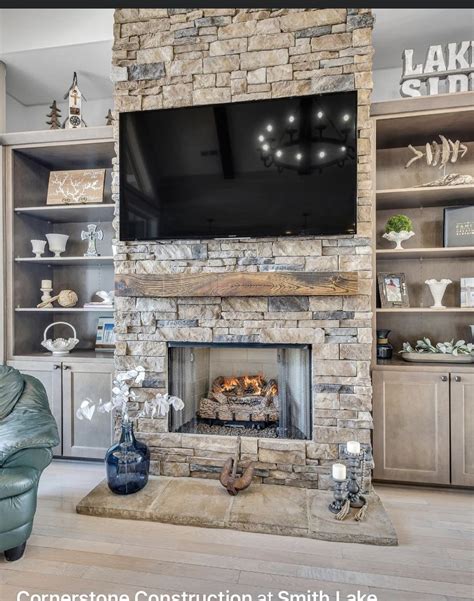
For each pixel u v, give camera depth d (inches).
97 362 101.8
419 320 104.6
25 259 109.0
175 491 83.9
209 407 96.7
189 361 96.9
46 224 124.1
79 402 102.7
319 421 85.7
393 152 105.7
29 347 115.0
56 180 112.3
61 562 63.7
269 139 85.3
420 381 88.2
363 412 84.0
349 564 63.2
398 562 63.7
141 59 92.4
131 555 65.5
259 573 61.2
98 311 114.3
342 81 83.9
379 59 108.0
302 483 86.1
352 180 82.4
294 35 85.9
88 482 92.7
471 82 89.7
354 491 76.7
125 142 91.7
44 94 126.7
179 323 91.4
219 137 87.3
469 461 86.4
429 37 99.2
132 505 78.0
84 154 111.4
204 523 73.3
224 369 98.7
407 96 92.4
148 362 92.8
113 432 100.1
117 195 94.3
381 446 90.0
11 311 108.7
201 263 90.7
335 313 85.1
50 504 82.4
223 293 86.5
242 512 75.5
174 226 89.4
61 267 126.0
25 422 71.2
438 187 89.2
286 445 86.7
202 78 89.7
